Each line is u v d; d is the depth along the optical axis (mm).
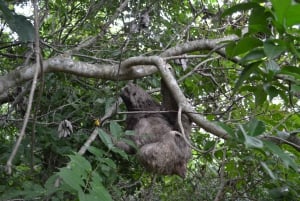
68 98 5773
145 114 4695
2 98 5254
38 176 5207
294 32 2596
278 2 2418
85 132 5508
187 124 4555
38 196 3438
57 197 3432
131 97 4719
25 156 4676
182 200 7305
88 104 5680
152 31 6477
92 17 5949
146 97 4805
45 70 4074
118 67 4250
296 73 3086
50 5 6316
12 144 4785
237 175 6031
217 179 7352
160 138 4457
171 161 4320
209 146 3842
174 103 4523
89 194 2498
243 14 6387
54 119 5398
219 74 6348
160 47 6453
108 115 4504
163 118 4680
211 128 3389
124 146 4531
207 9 6805
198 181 7320
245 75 3104
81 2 6559
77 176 2498
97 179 2613
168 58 4234
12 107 4754
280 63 4730
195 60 6477
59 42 5742
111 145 3307
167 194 7520
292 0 2467
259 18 3016
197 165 7695
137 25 5578
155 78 6164
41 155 5504
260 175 5953
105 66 4395
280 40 2652
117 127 3516
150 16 6516
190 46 4895
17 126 5270
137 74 4465
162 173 4363
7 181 4691
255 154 5320
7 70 5910
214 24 6668
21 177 5004
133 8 6254
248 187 6336
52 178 3055
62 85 5773
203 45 4879
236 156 5613
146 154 4312
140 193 7160
